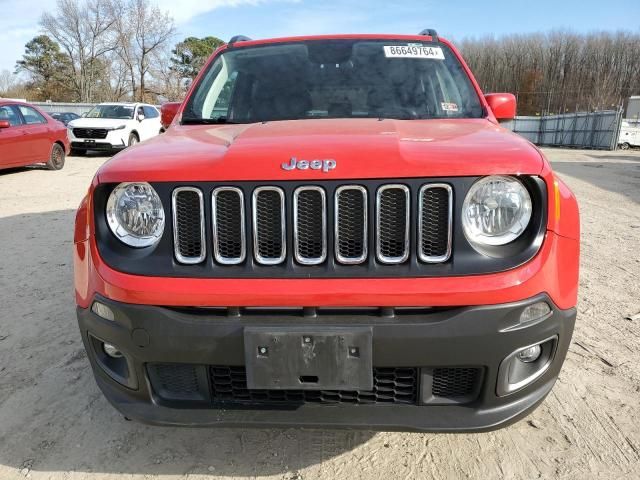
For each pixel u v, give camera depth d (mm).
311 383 1685
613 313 3607
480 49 75562
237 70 3018
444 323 1635
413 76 2865
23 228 6148
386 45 3082
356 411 1767
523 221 1714
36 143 10812
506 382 1745
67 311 3699
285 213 1695
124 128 14516
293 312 1698
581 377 2775
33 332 3369
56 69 57562
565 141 32812
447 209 1668
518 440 2291
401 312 1679
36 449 2275
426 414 1750
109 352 1941
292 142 1827
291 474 2115
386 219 1688
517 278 1657
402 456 2209
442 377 1778
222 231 1731
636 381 2736
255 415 1789
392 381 1764
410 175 1653
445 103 2719
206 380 1795
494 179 1681
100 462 2197
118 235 1817
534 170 1691
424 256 1682
